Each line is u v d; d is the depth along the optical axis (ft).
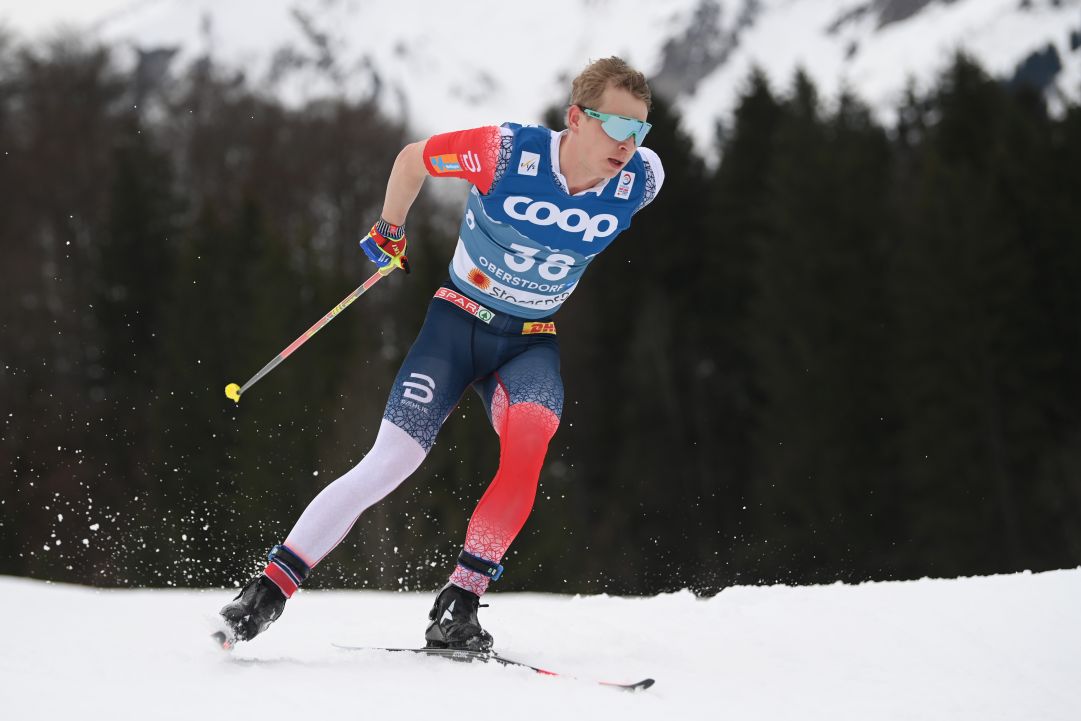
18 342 267.39
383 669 30.68
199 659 31.17
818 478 212.02
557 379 35.68
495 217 34.14
